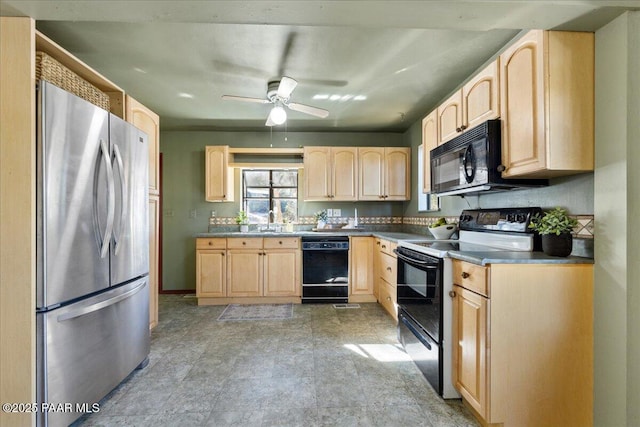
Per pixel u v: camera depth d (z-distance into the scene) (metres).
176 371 2.14
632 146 1.32
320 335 2.77
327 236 3.79
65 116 1.49
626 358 1.33
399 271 2.57
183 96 3.09
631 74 1.32
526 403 1.47
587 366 1.48
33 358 1.38
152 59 2.36
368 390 1.89
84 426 1.58
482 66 2.47
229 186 4.18
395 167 4.12
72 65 1.85
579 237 1.59
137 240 2.13
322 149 4.10
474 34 2.04
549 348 1.48
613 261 1.38
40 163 1.38
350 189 4.10
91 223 1.65
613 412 1.39
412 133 4.06
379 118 3.80
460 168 2.15
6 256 1.37
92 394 1.66
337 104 3.31
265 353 2.41
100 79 2.04
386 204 4.46
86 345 1.62
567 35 1.46
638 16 1.32
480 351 1.54
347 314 3.36
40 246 1.38
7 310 1.37
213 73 2.59
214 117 3.75
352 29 1.98
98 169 1.70
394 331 2.85
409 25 1.43
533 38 1.52
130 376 2.07
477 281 1.56
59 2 1.26
